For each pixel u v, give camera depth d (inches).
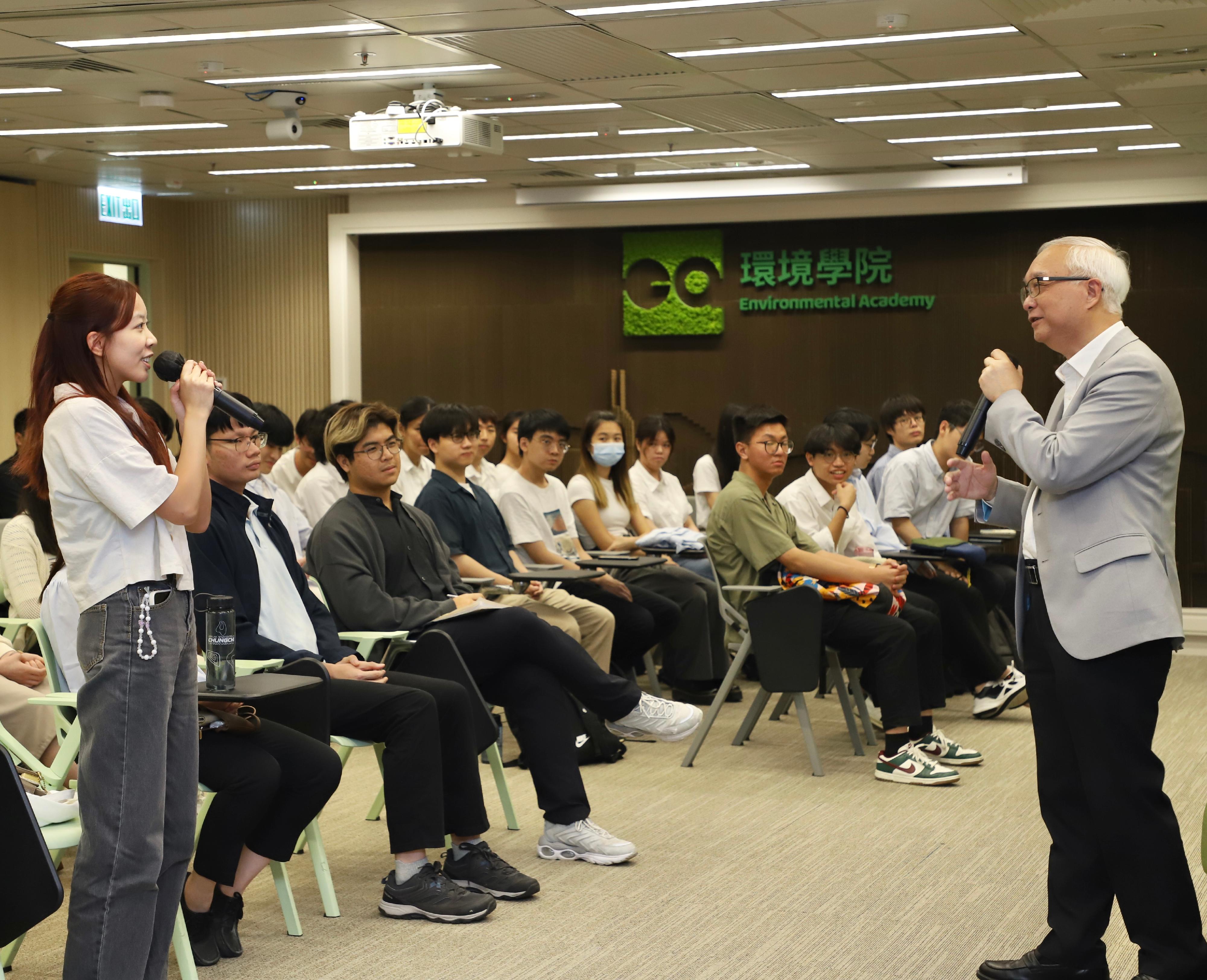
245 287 484.7
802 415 442.3
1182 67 276.4
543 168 405.7
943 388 428.1
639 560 228.2
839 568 191.5
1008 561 257.0
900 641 187.9
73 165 404.2
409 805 129.4
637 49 263.9
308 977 114.3
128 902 90.4
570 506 243.8
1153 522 100.8
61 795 108.1
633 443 317.1
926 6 232.1
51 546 152.1
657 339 455.2
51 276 439.5
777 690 193.2
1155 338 402.9
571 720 150.3
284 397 483.5
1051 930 111.4
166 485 90.1
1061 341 106.0
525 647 148.0
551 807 148.9
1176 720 235.6
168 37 256.1
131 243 468.1
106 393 92.7
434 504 204.1
